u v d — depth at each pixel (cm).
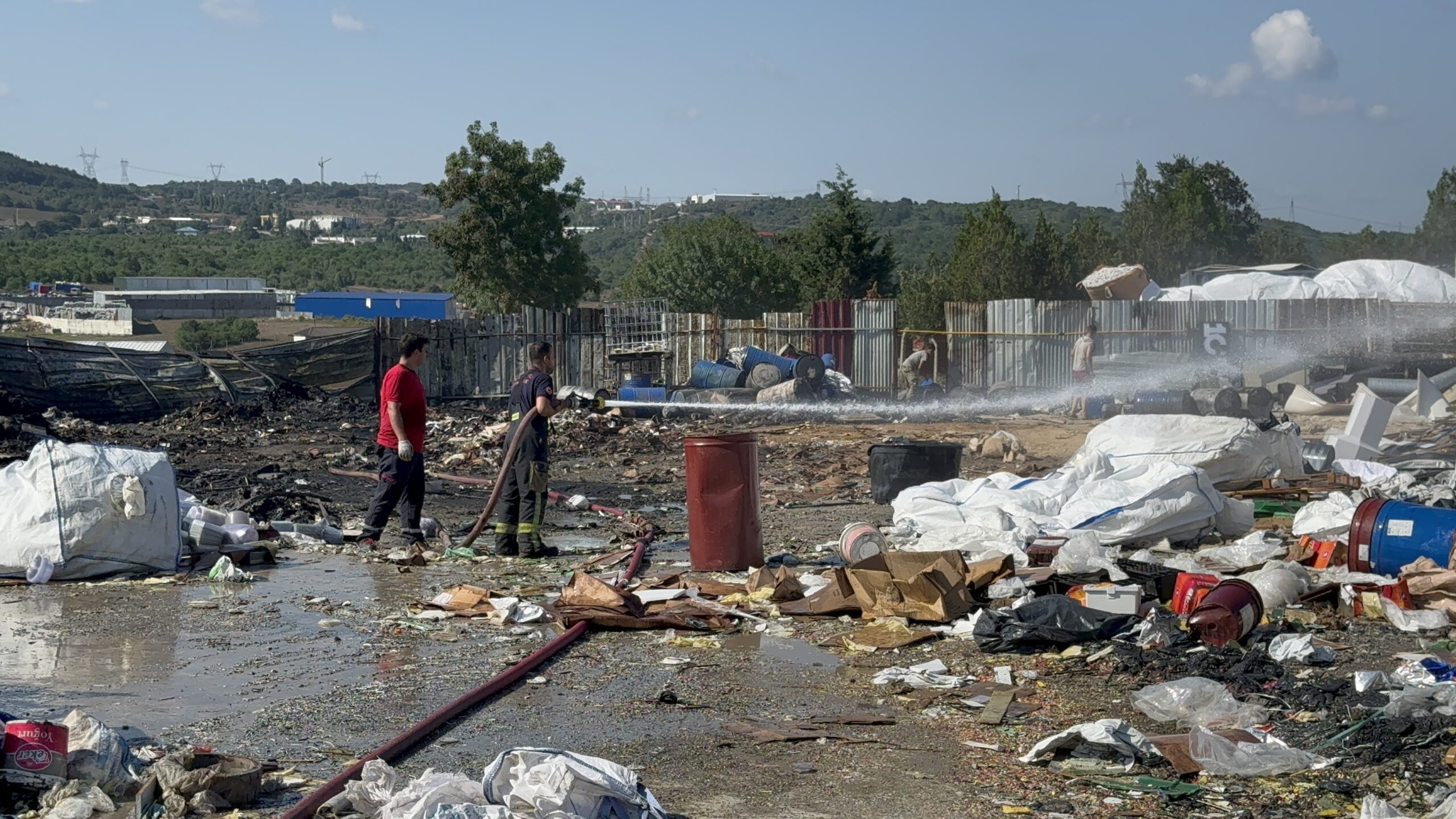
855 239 5709
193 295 10606
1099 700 600
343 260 16838
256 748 515
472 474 1695
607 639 732
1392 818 427
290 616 783
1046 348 2938
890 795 471
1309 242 13775
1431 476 1388
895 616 762
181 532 973
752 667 667
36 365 2305
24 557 883
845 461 1741
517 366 2891
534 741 535
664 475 1684
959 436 2148
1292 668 647
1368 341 2934
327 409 2530
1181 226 6088
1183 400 2384
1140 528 1005
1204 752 499
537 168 4988
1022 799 466
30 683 611
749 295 6600
